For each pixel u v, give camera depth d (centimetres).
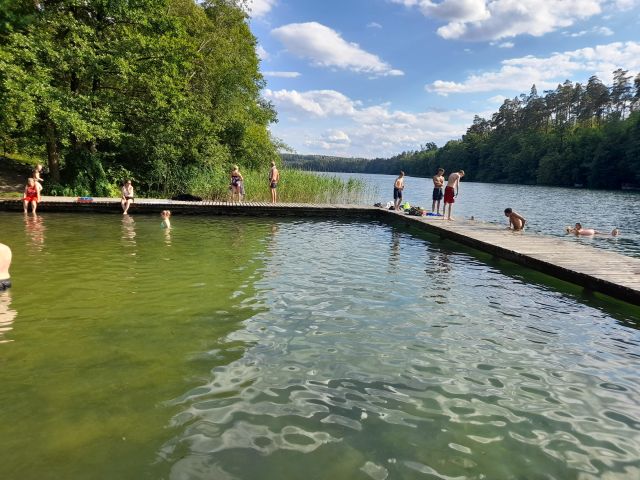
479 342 460
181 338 435
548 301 638
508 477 250
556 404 339
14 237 990
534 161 7269
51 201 1497
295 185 2184
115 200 1599
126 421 290
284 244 1026
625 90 7062
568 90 8188
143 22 1783
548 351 445
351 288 648
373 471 250
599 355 441
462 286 698
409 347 436
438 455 268
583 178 6153
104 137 1752
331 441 277
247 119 2859
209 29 2523
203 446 266
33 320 473
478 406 330
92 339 426
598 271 718
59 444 263
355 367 386
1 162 2108
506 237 1081
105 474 238
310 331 467
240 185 1794
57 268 708
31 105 1468
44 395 320
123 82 1809
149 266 743
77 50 1609
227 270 731
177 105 1944
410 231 1357
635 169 5072
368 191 2638
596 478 254
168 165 2100
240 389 339
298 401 325
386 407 322
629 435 300
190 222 1400
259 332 458
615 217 2098
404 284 687
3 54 1425
